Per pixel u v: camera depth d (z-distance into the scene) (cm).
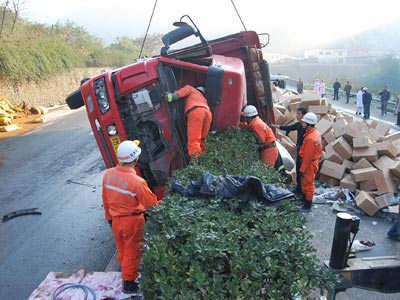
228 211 351
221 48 680
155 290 255
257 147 546
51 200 743
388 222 614
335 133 833
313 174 632
